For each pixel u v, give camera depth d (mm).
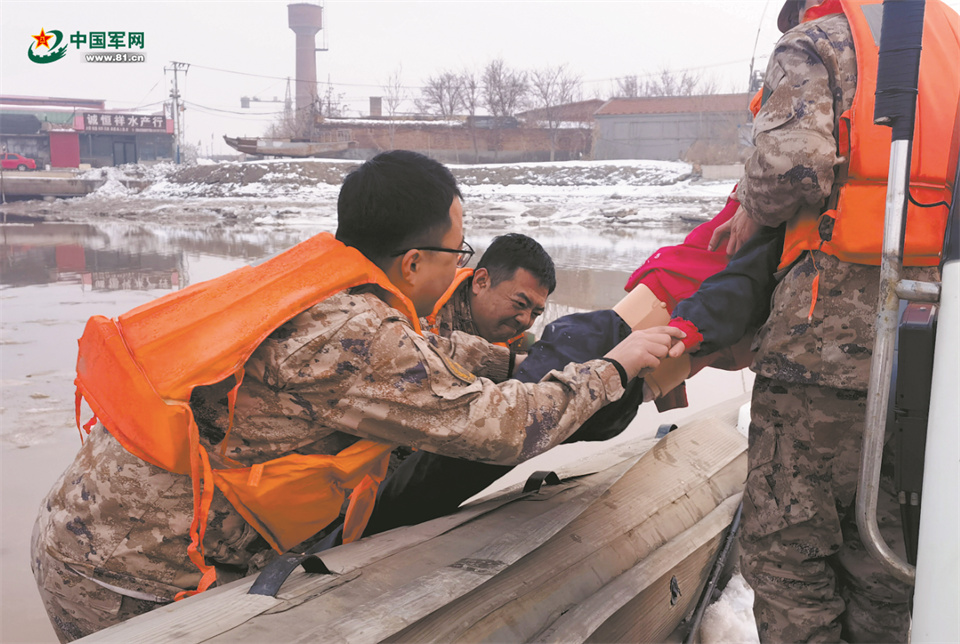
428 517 2076
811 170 1652
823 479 1803
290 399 1573
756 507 1915
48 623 2320
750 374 5590
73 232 24250
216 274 12414
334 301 1583
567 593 1741
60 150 75938
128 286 10844
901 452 1394
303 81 105000
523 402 1651
